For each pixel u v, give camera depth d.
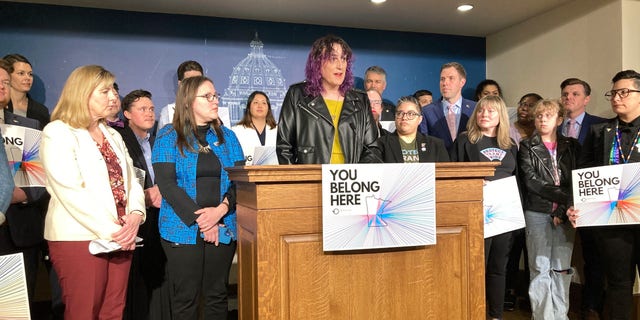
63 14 4.25
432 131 3.53
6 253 2.26
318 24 4.92
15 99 3.21
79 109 1.86
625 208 2.30
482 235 1.64
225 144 2.25
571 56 4.35
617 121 2.64
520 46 4.95
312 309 1.46
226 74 4.68
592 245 3.03
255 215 1.45
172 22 4.53
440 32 5.26
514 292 3.64
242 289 1.67
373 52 5.12
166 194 2.06
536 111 2.90
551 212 2.78
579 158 2.81
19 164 2.10
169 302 2.59
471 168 1.61
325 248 1.42
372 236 1.46
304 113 1.92
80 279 1.78
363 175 1.45
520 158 2.87
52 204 1.84
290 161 1.95
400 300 1.53
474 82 5.46
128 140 2.73
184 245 2.04
